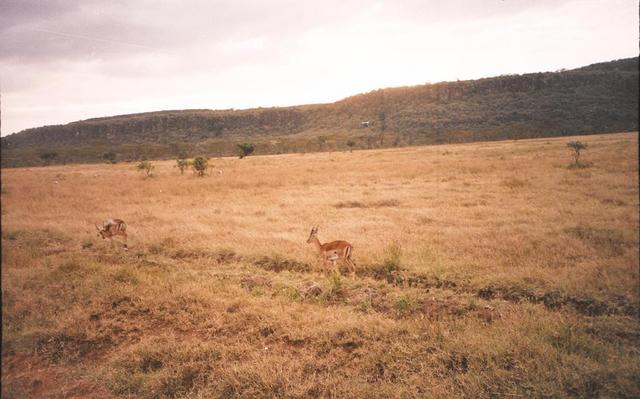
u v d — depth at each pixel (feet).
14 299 23.48
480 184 66.03
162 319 21.71
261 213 49.60
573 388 14.44
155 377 16.16
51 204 59.47
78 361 18.43
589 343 17.12
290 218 45.27
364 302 22.48
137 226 43.11
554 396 14.02
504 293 23.11
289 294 23.66
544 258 27.53
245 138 450.30
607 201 47.19
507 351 16.44
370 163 120.06
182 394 15.58
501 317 19.97
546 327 18.07
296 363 16.75
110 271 27.99
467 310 21.21
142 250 34.40
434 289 23.94
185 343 18.74
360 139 340.18
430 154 145.07
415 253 30.04
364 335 18.70
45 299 23.35
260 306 21.97
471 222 39.65
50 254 34.37
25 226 42.83
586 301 21.36
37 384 16.67
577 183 60.18
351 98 542.16
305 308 21.95
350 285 25.11
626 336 18.07
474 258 28.35
